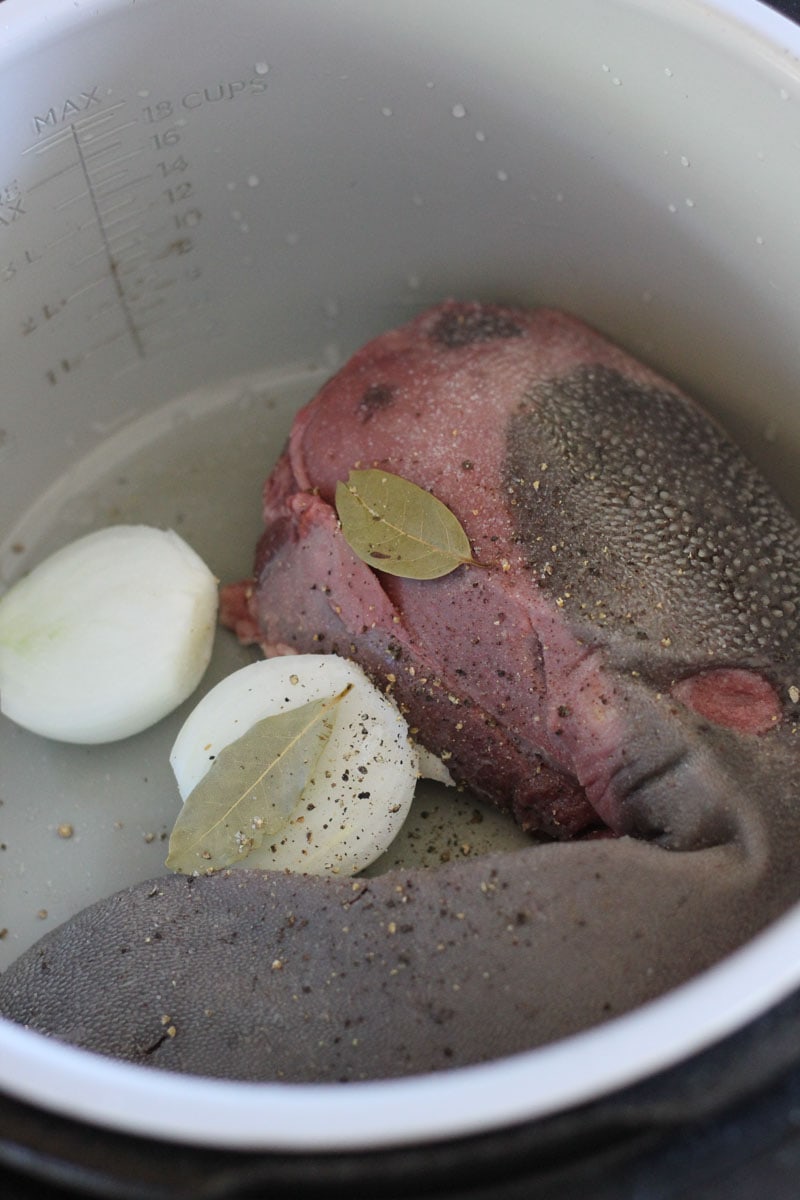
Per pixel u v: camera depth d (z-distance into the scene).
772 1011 0.32
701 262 0.49
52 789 0.50
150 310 0.53
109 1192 0.31
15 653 0.50
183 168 0.50
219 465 0.56
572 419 0.46
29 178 0.47
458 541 0.44
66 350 0.52
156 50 0.46
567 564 0.44
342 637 0.46
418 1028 0.38
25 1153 0.31
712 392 0.52
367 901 0.40
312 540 0.47
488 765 0.46
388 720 0.46
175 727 0.51
